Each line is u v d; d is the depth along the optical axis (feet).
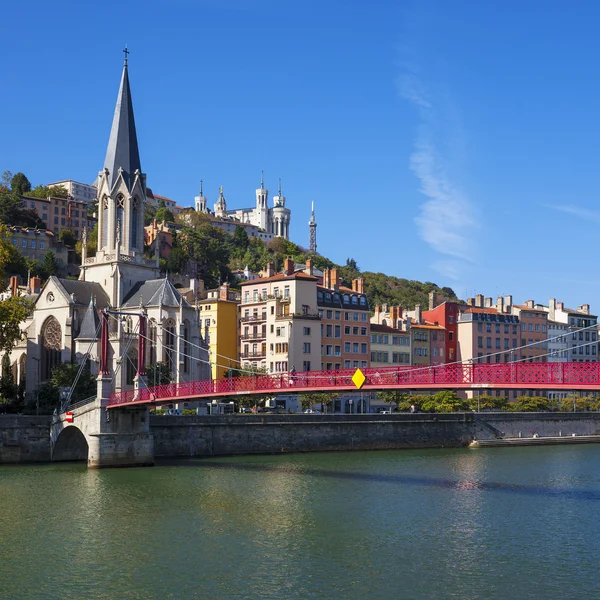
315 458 390.42
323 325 568.41
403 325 634.84
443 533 224.53
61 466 340.39
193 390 301.84
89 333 465.88
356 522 236.84
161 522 234.38
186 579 182.29
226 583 179.42
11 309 389.19
